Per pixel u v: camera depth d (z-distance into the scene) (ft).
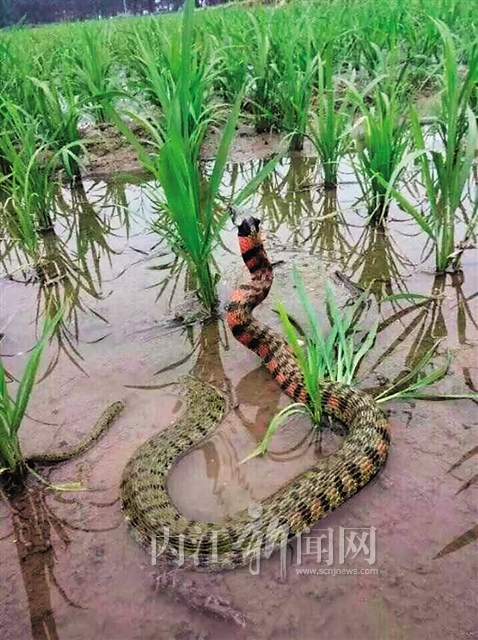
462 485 1.33
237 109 1.82
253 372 1.79
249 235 1.85
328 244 2.54
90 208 3.18
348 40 4.57
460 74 3.90
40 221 2.89
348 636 1.06
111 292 2.30
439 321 1.95
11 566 1.23
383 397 1.61
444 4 5.11
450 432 1.48
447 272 2.22
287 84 3.64
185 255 2.15
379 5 5.62
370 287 2.04
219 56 4.04
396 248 2.45
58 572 1.21
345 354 1.68
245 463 1.47
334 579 1.16
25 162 3.15
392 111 2.60
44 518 1.34
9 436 1.38
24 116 3.56
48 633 1.10
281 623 1.09
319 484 1.31
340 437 1.53
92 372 1.82
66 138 3.44
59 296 2.29
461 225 2.55
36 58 4.21
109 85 4.09
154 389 1.74
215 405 1.64
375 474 1.37
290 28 4.39
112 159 3.71
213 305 2.10
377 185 2.63
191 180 1.94
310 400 1.61
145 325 2.05
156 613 1.13
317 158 3.56
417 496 1.32
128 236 2.83
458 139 2.11
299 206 2.98
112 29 6.41
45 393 1.73
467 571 1.15
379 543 1.22
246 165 3.57
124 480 1.41
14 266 2.59
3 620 1.13
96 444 1.54
